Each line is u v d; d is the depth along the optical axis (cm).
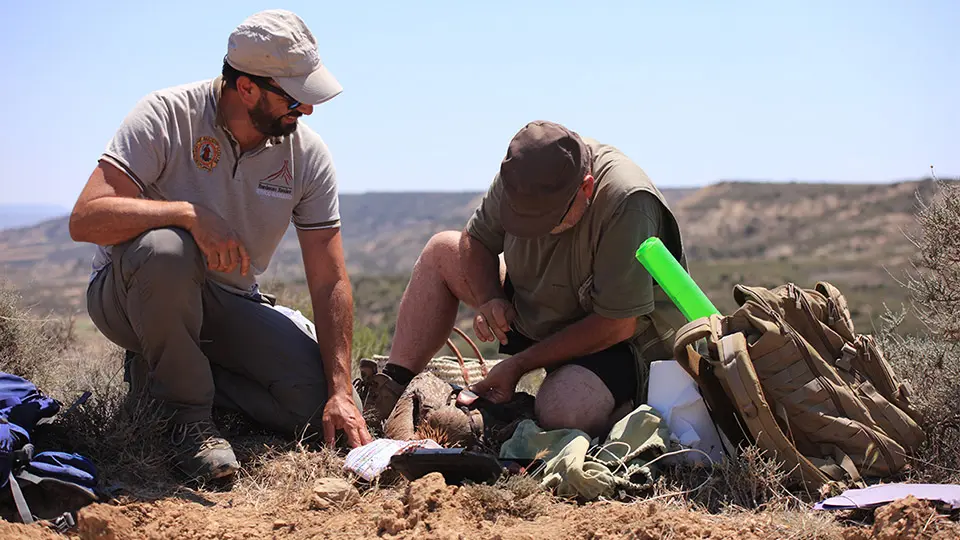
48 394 498
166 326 385
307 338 459
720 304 6406
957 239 466
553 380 428
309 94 400
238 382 453
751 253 10669
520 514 344
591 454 395
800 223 11450
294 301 846
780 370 383
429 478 349
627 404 434
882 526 316
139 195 404
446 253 476
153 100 409
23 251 17988
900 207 10988
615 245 409
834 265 8456
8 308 546
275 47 394
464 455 367
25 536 301
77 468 347
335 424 427
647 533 317
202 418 397
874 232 10244
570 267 431
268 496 374
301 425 441
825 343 402
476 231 470
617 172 414
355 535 324
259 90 401
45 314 613
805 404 379
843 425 375
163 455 385
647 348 451
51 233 18725
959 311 462
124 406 404
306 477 391
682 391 405
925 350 466
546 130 396
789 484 367
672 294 403
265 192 432
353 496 360
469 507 341
